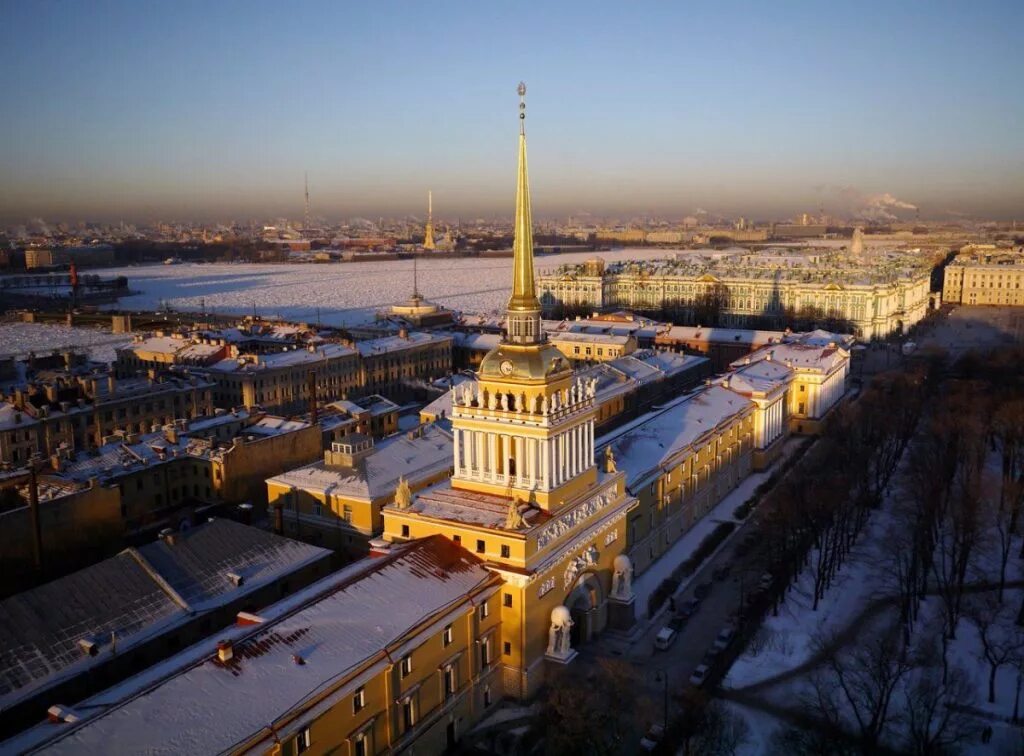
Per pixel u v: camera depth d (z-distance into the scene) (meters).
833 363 196.88
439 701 74.69
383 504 109.38
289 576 94.56
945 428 154.88
